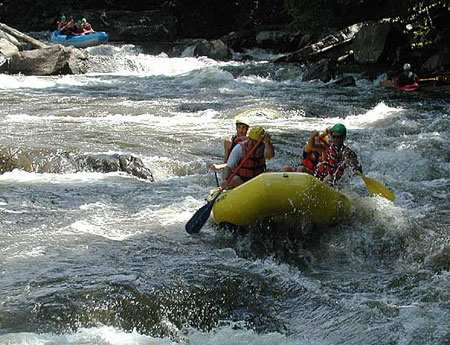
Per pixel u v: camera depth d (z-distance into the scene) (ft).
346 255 39.75
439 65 119.34
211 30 203.92
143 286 33.47
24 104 87.61
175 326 30.96
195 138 67.77
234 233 42.29
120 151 60.90
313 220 41.42
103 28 190.08
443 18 133.69
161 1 206.39
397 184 53.78
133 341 28.99
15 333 28.94
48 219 43.60
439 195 50.72
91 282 33.76
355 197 45.65
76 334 29.35
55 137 64.95
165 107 87.61
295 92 105.50
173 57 160.04
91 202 47.50
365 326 30.66
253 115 81.97
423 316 31.37
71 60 127.75
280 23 191.01
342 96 100.22
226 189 44.37
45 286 33.32
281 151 63.67
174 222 43.80
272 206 40.70
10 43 131.03
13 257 37.17
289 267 37.40
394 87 109.60
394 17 144.97
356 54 134.21
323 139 46.70
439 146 64.08
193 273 35.32
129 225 42.98
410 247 40.11
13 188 50.21
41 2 199.31
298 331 30.83
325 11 157.99
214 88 110.93
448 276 36.11
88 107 86.17
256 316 31.99
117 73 132.77
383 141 67.31
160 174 56.39
